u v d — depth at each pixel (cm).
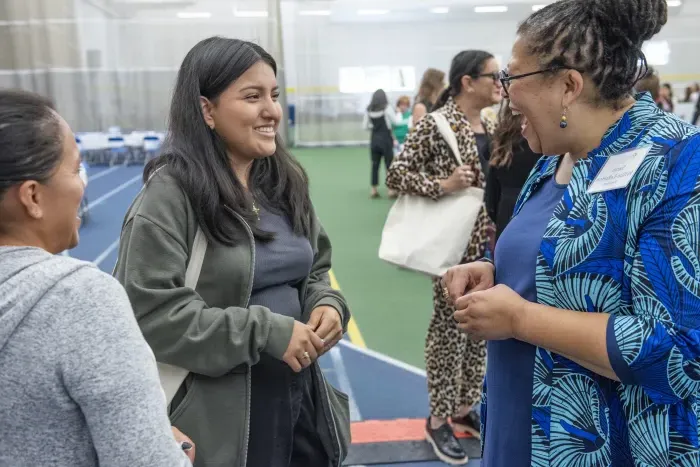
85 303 77
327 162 1291
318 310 152
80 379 75
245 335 129
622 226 97
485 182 258
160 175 136
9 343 74
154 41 1432
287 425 148
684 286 89
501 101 241
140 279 127
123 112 1453
